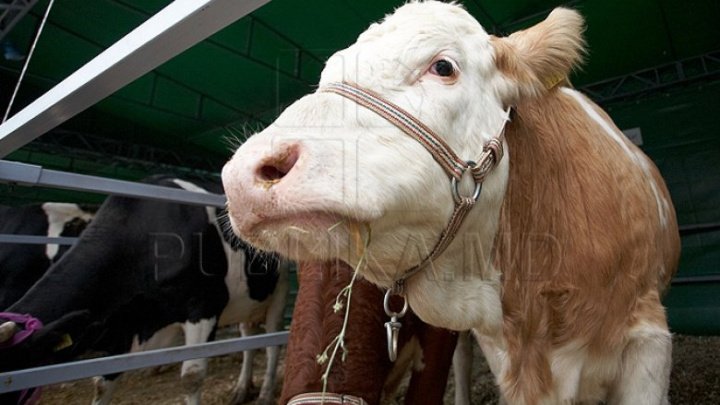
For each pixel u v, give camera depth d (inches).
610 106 253.4
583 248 55.8
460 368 115.6
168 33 34.9
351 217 34.3
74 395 166.2
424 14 47.8
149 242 119.0
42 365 83.6
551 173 57.9
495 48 51.4
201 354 83.4
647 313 57.7
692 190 222.7
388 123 38.9
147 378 193.0
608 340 55.2
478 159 45.4
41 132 59.1
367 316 58.2
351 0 181.9
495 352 64.8
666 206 76.6
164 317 121.1
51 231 187.6
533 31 56.1
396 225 39.3
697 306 212.1
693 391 127.1
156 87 261.0
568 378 55.5
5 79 257.4
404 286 47.8
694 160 224.4
